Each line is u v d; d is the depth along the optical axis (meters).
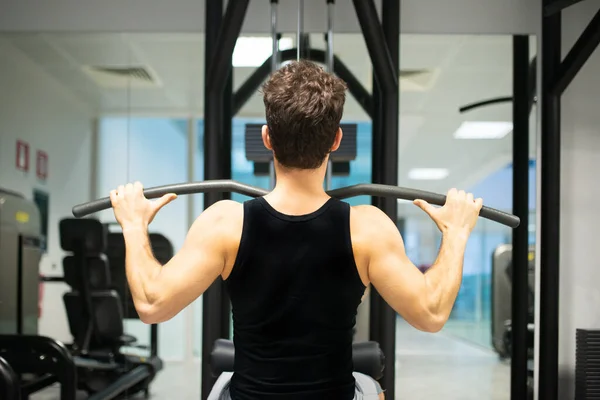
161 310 1.03
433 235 3.27
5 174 3.30
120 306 3.62
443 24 2.95
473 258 3.51
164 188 1.25
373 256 1.04
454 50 3.12
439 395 3.27
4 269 3.23
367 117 2.97
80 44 3.25
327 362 1.03
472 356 3.44
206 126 2.45
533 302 2.94
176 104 4.21
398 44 2.49
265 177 2.99
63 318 3.53
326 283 1.02
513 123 3.12
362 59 3.02
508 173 3.21
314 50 2.93
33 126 3.44
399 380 3.37
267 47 2.96
